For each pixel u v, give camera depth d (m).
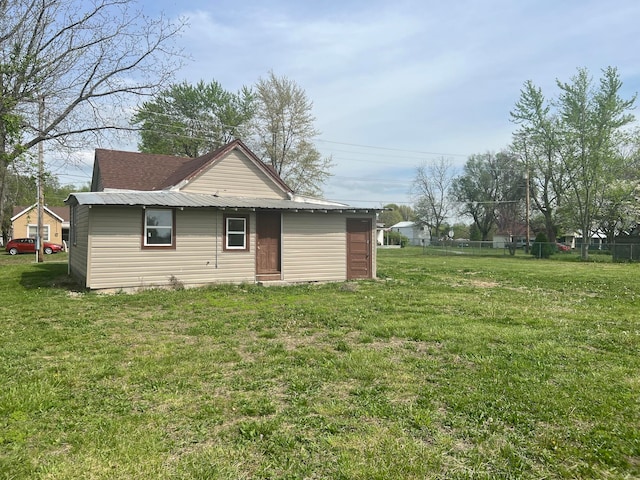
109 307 9.16
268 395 4.20
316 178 35.62
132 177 17.09
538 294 11.86
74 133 15.31
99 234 11.28
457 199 61.59
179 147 35.38
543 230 53.41
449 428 3.49
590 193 33.72
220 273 12.98
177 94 33.94
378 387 4.38
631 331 7.01
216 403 3.97
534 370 4.91
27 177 15.96
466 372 4.84
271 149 34.56
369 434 3.36
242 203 13.52
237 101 37.88
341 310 8.77
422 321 7.62
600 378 4.64
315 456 3.05
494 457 3.04
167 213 12.22
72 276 15.11
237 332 6.90
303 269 14.23
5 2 13.54
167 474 2.80
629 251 28.84
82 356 5.48
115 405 3.91
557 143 35.12
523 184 49.59
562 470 2.86
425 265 23.17
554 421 3.58
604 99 31.88
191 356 5.46
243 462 2.97
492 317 8.08
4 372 4.77
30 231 41.81
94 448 3.11
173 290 11.85
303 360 5.30
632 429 3.42
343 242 14.95
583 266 24.17
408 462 2.94
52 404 3.88
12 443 3.18
